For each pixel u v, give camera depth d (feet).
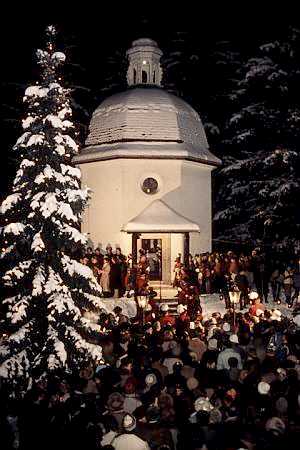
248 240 125.90
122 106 94.22
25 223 46.50
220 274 82.48
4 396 38.14
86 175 95.55
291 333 47.09
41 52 48.11
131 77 100.68
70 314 46.26
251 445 25.73
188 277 78.69
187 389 31.78
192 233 92.68
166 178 91.09
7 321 46.91
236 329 52.26
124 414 28.12
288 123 118.01
